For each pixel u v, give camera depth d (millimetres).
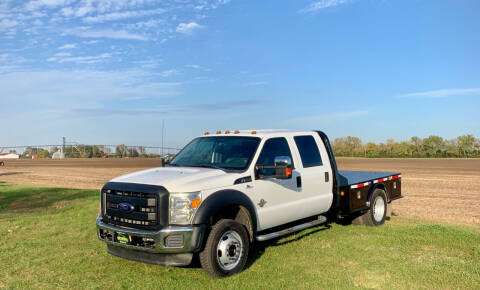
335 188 8062
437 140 86562
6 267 6277
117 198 5863
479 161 59250
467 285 5312
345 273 5781
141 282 5551
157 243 5379
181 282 5500
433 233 8062
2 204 12656
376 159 73062
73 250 7234
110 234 5992
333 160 8148
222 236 5695
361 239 7715
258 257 6633
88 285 5480
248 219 6184
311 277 5621
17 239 8008
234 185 6027
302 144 7637
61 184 19656
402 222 9758
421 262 6230
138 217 5609
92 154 75438
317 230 8586
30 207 12102
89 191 15219
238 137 7023
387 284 5348
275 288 5234
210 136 7438
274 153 6945
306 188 7336
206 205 5535
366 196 8875
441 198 15148
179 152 7508
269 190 6594
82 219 9914
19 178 23938
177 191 5504
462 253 6762
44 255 6918
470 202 13945
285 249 7078
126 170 31891
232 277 5645
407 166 42625
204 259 5574
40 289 5355
